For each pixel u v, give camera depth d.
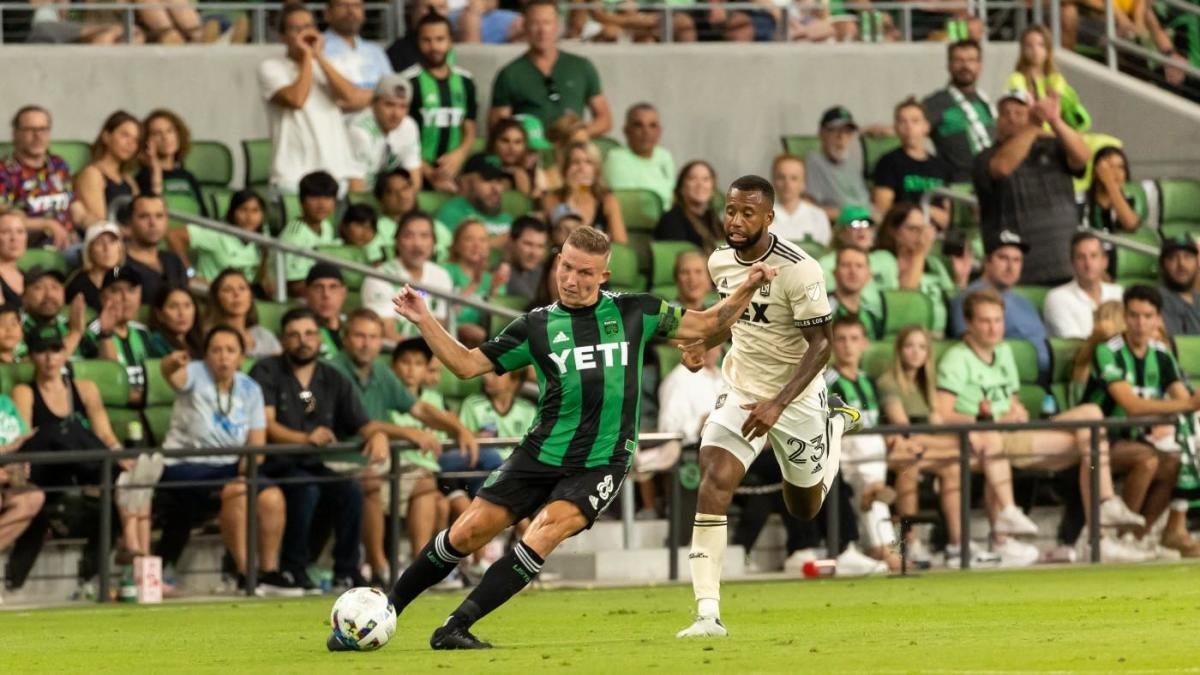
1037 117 59.59
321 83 59.09
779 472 49.09
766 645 27.94
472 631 32.44
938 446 50.22
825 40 71.31
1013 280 56.84
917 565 49.81
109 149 53.78
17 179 53.00
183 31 65.19
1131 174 71.06
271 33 66.06
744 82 69.50
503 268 55.38
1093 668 23.41
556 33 63.31
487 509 27.56
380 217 56.41
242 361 47.34
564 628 33.03
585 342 27.39
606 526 49.28
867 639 28.89
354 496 45.59
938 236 63.19
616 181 62.25
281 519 44.88
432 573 27.88
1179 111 70.38
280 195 57.16
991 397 52.69
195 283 52.94
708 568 30.00
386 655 27.09
